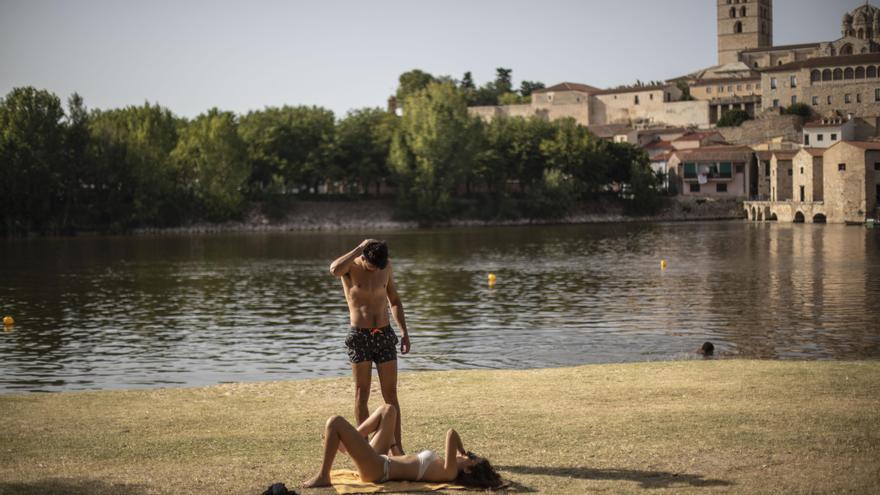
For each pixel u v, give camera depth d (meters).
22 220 144.50
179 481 13.18
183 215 155.12
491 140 180.00
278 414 19.08
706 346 34.81
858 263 74.81
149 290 64.19
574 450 14.57
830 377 21.53
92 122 168.12
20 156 141.12
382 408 13.59
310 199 169.88
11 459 14.93
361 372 14.17
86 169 147.38
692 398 19.12
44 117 144.00
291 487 12.80
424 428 16.70
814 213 151.00
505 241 119.75
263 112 176.75
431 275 73.12
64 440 16.44
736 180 190.50
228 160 154.38
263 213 162.25
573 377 22.97
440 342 38.84
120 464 14.44
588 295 56.66
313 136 171.50
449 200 166.75
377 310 14.29
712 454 14.03
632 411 17.72
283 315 49.44
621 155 189.12
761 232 128.00
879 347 35.38
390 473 12.74
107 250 109.75
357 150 170.25
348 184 177.00
